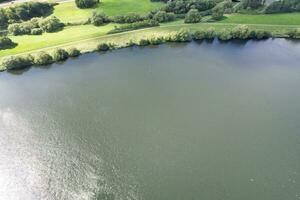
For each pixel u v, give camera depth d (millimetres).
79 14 180750
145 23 164125
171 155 90500
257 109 107250
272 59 136625
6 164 89750
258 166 86062
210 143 94000
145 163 88312
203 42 152750
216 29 158750
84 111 109438
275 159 88000
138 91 119188
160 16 168625
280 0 176125
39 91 121750
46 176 85500
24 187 82688
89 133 99500
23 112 110062
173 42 152750
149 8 186125
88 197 79188
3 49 148375
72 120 105375
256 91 116438
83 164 88625
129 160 89500
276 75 125562
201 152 91062
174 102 112062
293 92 115250
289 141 93875
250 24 162000
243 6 174875
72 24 168750
